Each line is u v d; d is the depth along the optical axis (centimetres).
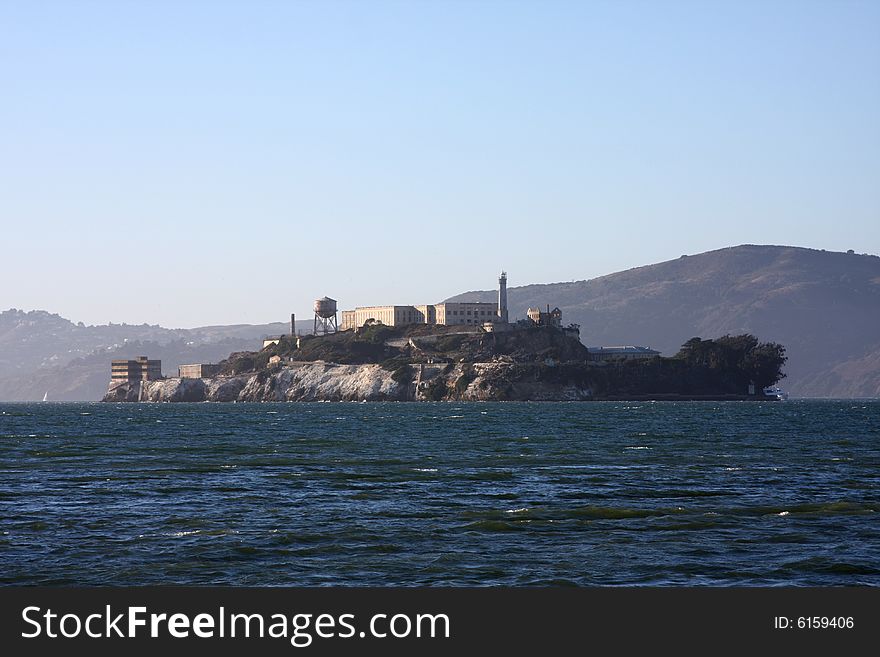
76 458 11769
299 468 10306
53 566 5406
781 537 6075
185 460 11406
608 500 7694
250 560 5544
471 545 5891
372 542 5972
